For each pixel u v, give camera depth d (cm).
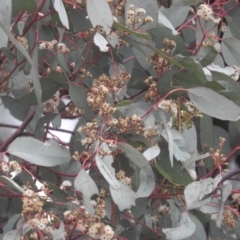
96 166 154
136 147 157
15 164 148
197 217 160
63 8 153
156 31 162
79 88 160
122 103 154
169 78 158
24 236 146
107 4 152
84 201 147
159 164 160
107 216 159
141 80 164
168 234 148
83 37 164
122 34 159
